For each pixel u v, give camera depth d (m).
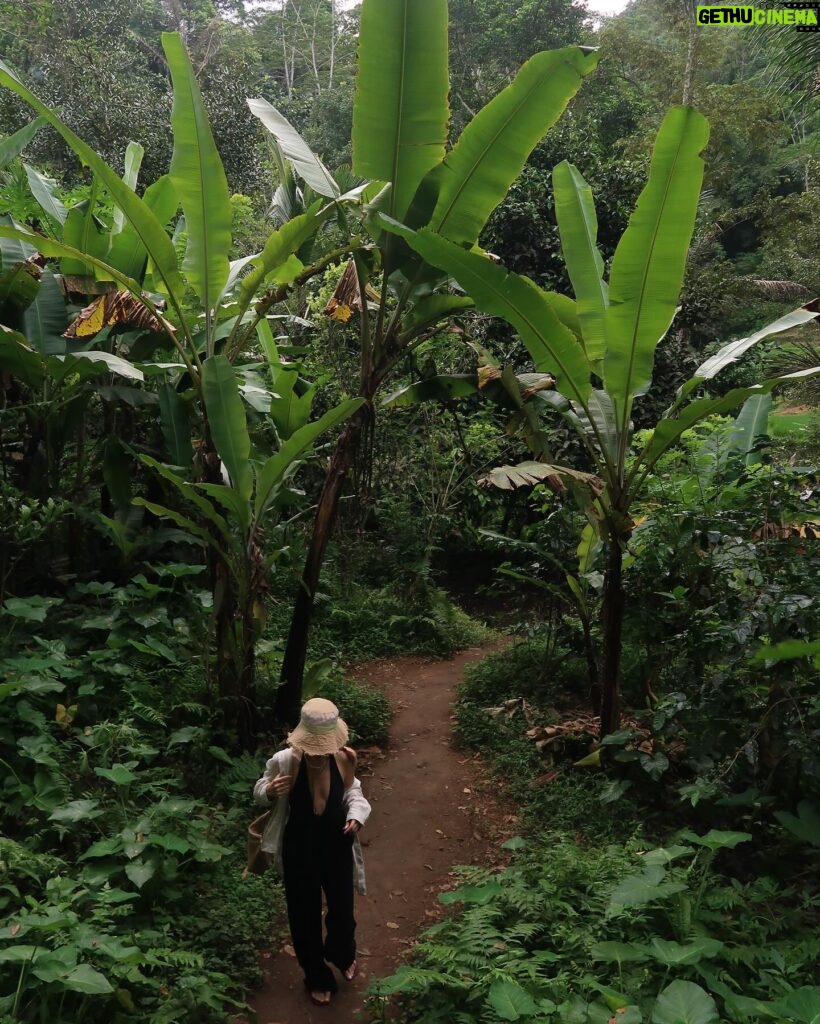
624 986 3.35
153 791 4.46
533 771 5.77
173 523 7.31
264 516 5.80
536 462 5.52
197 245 5.25
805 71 7.53
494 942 3.71
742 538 5.12
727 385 12.66
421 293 5.58
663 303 4.72
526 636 7.41
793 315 4.96
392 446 9.95
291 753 3.50
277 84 44.12
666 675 6.14
